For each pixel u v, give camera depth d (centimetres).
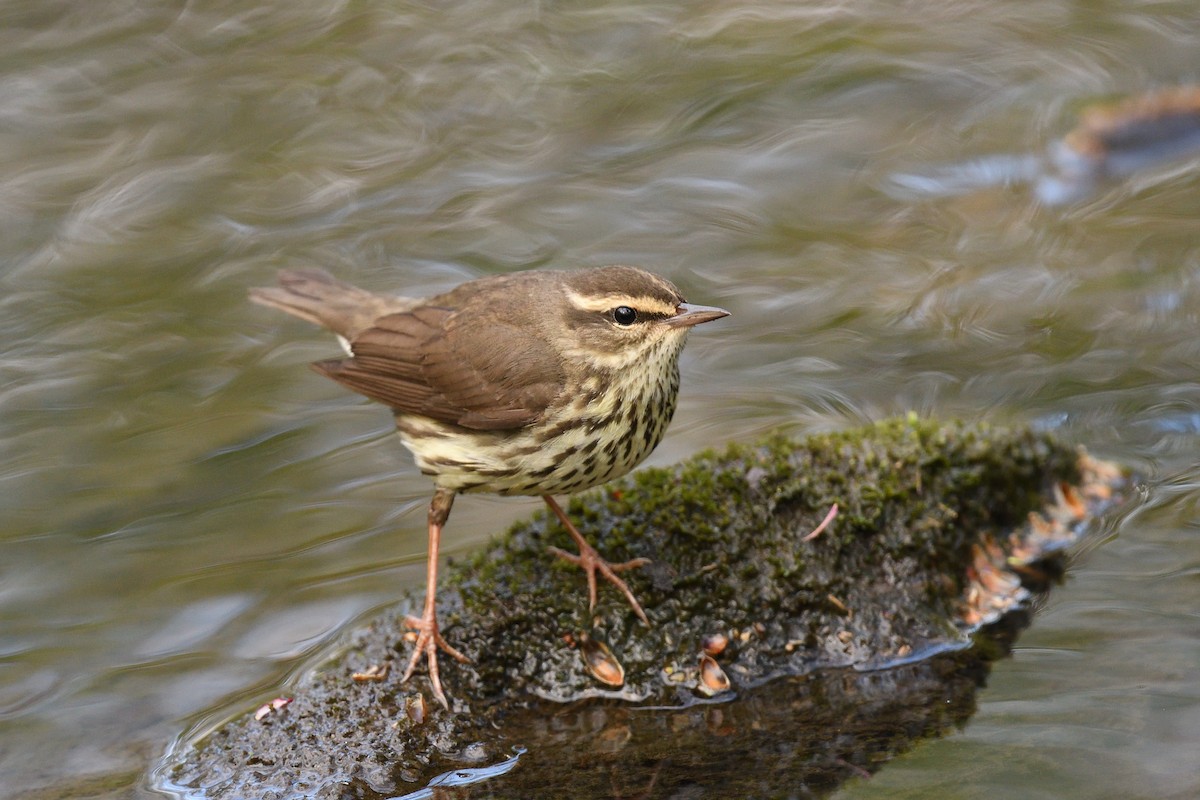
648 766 897
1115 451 1324
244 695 1055
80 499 1373
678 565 988
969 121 1973
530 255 1738
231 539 1303
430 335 1046
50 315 1650
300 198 1819
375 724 929
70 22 2103
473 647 960
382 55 2059
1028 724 906
